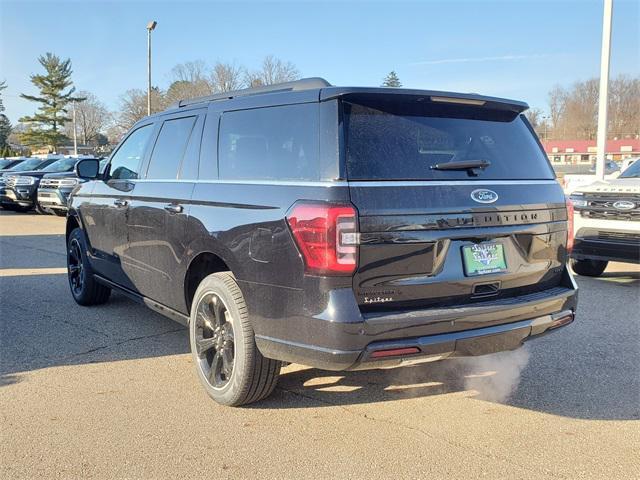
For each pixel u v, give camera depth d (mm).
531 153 3977
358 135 3320
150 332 5570
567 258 4035
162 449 3363
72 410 3857
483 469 3176
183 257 4258
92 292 6359
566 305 3902
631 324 5875
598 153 14758
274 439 3494
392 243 3195
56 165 19531
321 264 3137
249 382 3721
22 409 3869
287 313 3338
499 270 3576
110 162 5863
